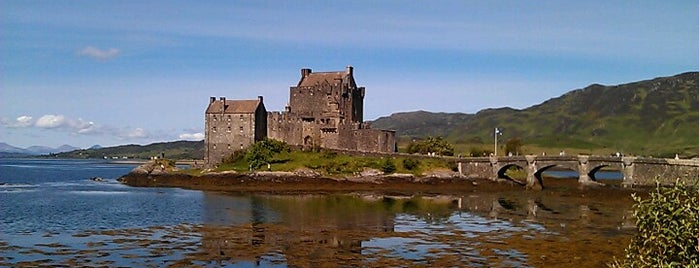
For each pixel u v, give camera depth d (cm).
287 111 16988
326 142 16575
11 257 5434
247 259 5478
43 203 9944
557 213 8900
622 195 10919
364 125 17288
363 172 13862
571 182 15100
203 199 10844
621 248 5978
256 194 12069
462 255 5691
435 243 6300
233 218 8094
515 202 10619
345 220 8006
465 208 9600
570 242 6325
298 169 13962
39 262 5253
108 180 16938
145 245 6056
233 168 14662
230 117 16000
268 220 7925
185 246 6034
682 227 2517
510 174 15312
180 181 14438
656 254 2620
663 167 11756
